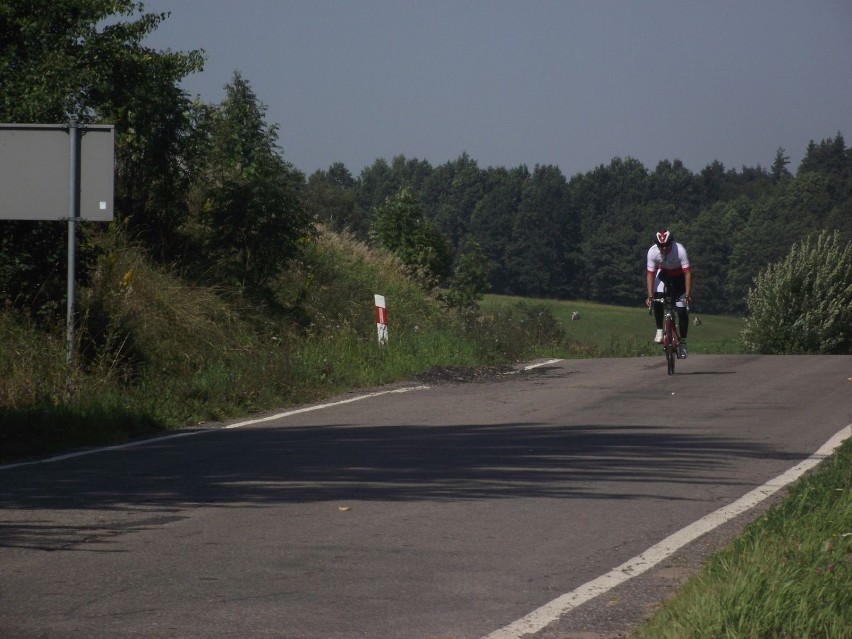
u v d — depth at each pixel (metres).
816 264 93.44
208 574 15.02
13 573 15.09
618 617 12.98
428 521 18.23
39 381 32.59
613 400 36.16
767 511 17.89
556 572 15.08
